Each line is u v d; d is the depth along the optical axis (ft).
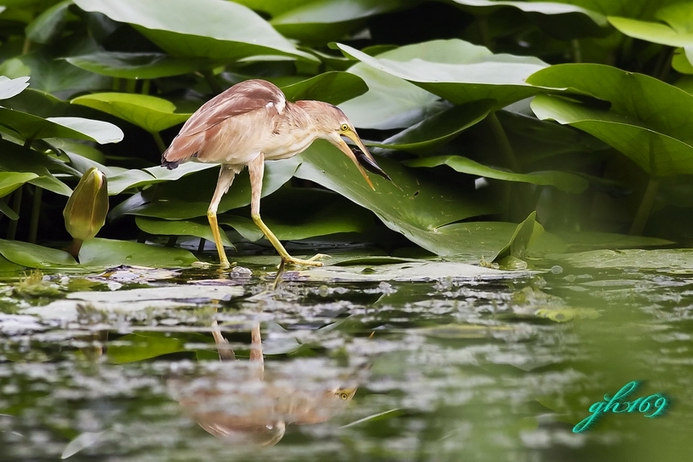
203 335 20.26
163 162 20.98
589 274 20.98
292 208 21.61
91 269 20.98
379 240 21.79
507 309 20.49
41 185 21.07
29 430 17.74
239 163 21.13
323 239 21.79
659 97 21.52
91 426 17.99
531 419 18.81
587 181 21.76
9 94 21.02
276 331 20.29
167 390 19.95
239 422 18.43
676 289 20.75
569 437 17.87
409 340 20.22
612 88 21.58
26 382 19.98
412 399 19.83
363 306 20.52
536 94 21.63
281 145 21.18
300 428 18.21
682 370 20.07
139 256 21.13
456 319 20.39
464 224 21.59
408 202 21.61
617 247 21.58
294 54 21.77
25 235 21.72
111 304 20.47
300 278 20.88
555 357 20.13
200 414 18.78
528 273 20.99
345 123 21.33
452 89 21.62
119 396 19.75
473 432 18.07
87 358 20.10
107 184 21.16
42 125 21.09
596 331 20.30
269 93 21.17
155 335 20.25
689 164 21.48
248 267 21.08
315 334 20.26
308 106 21.29
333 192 21.70
